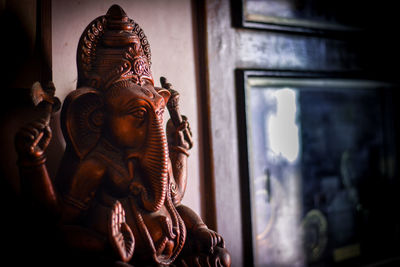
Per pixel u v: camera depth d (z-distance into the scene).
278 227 1.66
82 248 0.85
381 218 1.94
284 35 1.54
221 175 1.36
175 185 1.06
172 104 1.10
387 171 1.95
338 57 1.68
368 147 1.94
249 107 1.44
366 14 1.75
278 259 1.64
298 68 1.57
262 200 1.62
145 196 0.94
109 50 0.96
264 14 1.49
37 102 0.84
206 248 0.99
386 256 1.91
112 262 0.83
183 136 1.12
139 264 0.92
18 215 1.00
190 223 1.04
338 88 1.78
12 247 0.97
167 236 0.94
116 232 0.84
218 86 1.37
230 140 1.39
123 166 0.93
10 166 1.00
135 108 0.91
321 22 1.63
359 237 1.88
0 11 1.00
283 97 1.70
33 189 0.81
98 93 0.93
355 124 1.91
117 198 0.94
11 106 1.01
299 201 1.72
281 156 1.69
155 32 1.27
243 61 1.44
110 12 0.98
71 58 1.12
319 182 1.79
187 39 1.34
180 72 1.32
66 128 0.90
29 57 1.05
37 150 0.81
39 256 0.84
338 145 1.86
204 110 1.35
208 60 1.35
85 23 1.15
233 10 1.42
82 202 0.89
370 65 1.77
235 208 1.38
